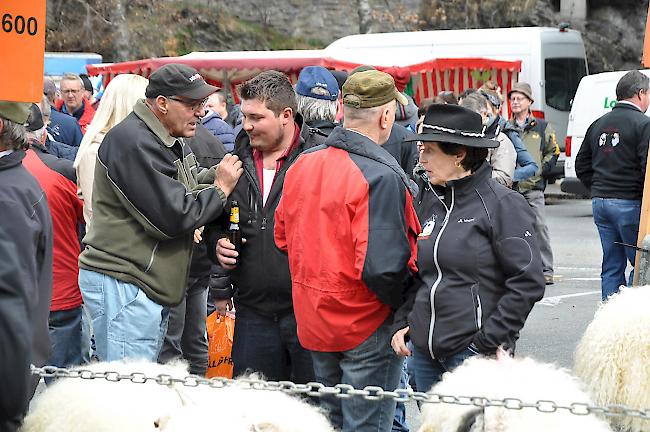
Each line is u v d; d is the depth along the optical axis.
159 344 6.19
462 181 5.08
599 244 18.38
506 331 4.89
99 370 4.74
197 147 7.62
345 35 36.59
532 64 23.69
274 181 5.88
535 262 4.93
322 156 5.26
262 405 4.14
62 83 13.01
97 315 5.88
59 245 7.23
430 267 5.11
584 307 12.21
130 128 5.78
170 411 3.90
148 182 5.68
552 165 13.40
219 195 5.84
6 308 4.16
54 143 9.34
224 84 20.42
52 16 33.69
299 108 6.45
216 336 7.32
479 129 5.07
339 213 5.09
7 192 4.28
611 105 20.52
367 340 5.21
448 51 23.77
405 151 7.83
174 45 34.56
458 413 4.00
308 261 5.20
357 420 5.29
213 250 6.21
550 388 3.97
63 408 4.54
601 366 5.25
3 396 4.22
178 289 5.99
